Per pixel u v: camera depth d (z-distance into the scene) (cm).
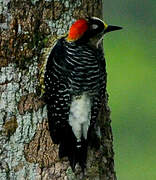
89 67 1272
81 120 1267
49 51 1294
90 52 1284
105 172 1353
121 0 2200
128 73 2194
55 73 1277
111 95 2177
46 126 1294
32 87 1285
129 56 2205
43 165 1294
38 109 1291
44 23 1296
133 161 2077
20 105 1280
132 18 2205
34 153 1289
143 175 2064
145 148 2084
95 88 1274
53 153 1298
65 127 1276
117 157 2084
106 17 2205
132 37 2206
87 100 1270
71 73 1270
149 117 2125
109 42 2216
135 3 2198
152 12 2183
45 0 1293
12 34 1269
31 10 1280
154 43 2203
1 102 1271
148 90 2162
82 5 1334
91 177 1330
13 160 1278
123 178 2064
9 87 1272
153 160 2061
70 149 1280
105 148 1357
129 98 2159
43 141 1294
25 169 1285
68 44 1289
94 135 1335
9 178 1277
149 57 2203
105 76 1306
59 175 1301
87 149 1325
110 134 1373
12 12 1266
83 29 1291
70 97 1267
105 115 1359
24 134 1283
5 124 1273
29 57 1282
